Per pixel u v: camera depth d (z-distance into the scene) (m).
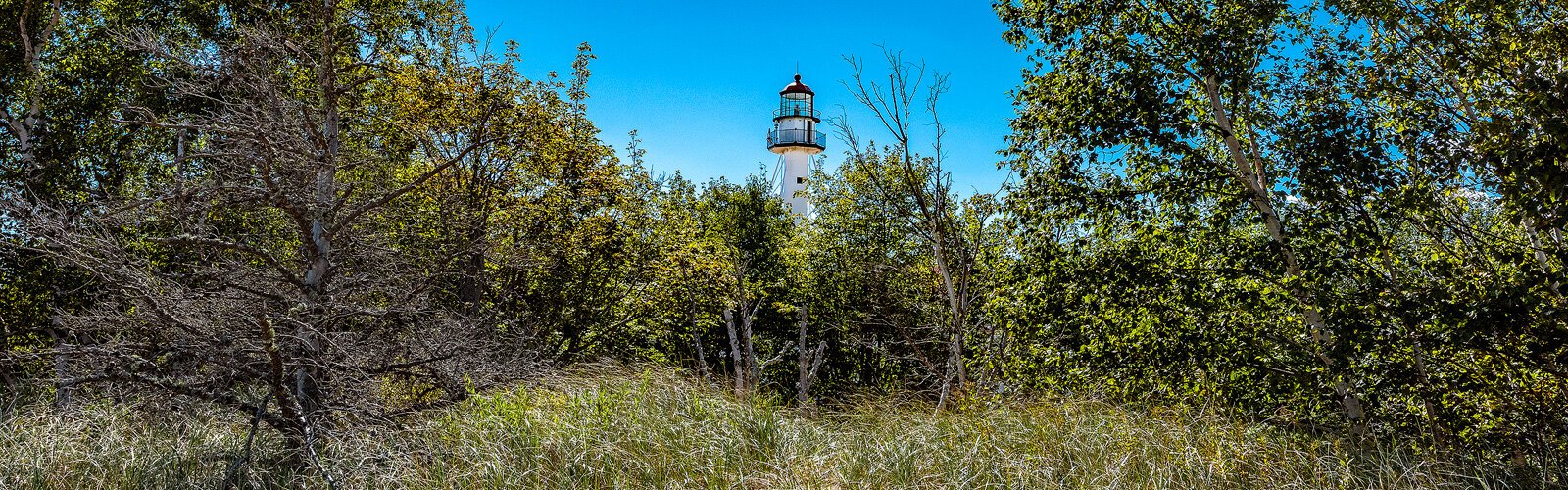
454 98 12.79
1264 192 8.38
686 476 7.13
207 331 7.26
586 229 14.17
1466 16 7.23
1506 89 7.19
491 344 9.27
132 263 7.44
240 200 7.70
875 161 13.77
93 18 13.79
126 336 8.12
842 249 17.91
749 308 21.39
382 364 8.19
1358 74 7.79
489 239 10.76
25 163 12.34
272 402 8.42
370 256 8.80
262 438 8.07
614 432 7.76
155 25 13.46
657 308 15.55
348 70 10.27
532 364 9.09
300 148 7.76
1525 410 7.07
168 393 7.45
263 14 11.31
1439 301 6.96
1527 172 6.07
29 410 8.52
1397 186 7.50
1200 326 8.37
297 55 9.85
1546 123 5.88
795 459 7.61
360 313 8.02
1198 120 8.73
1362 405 7.78
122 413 8.19
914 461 7.19
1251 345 8.12
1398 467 6.70
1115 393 8.53
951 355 12.78
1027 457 6.93
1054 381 8.94
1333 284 7.83
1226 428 7.10
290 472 7.48
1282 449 6.88
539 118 13.38
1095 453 6.97
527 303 14.05
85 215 8.09
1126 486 6.40
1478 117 7.44
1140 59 8.57
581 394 8.55
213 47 11.34
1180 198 8.42
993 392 9.76
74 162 12.87
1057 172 8.98
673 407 8.48
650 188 15.31
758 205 22.70
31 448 7.38
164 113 12.68
